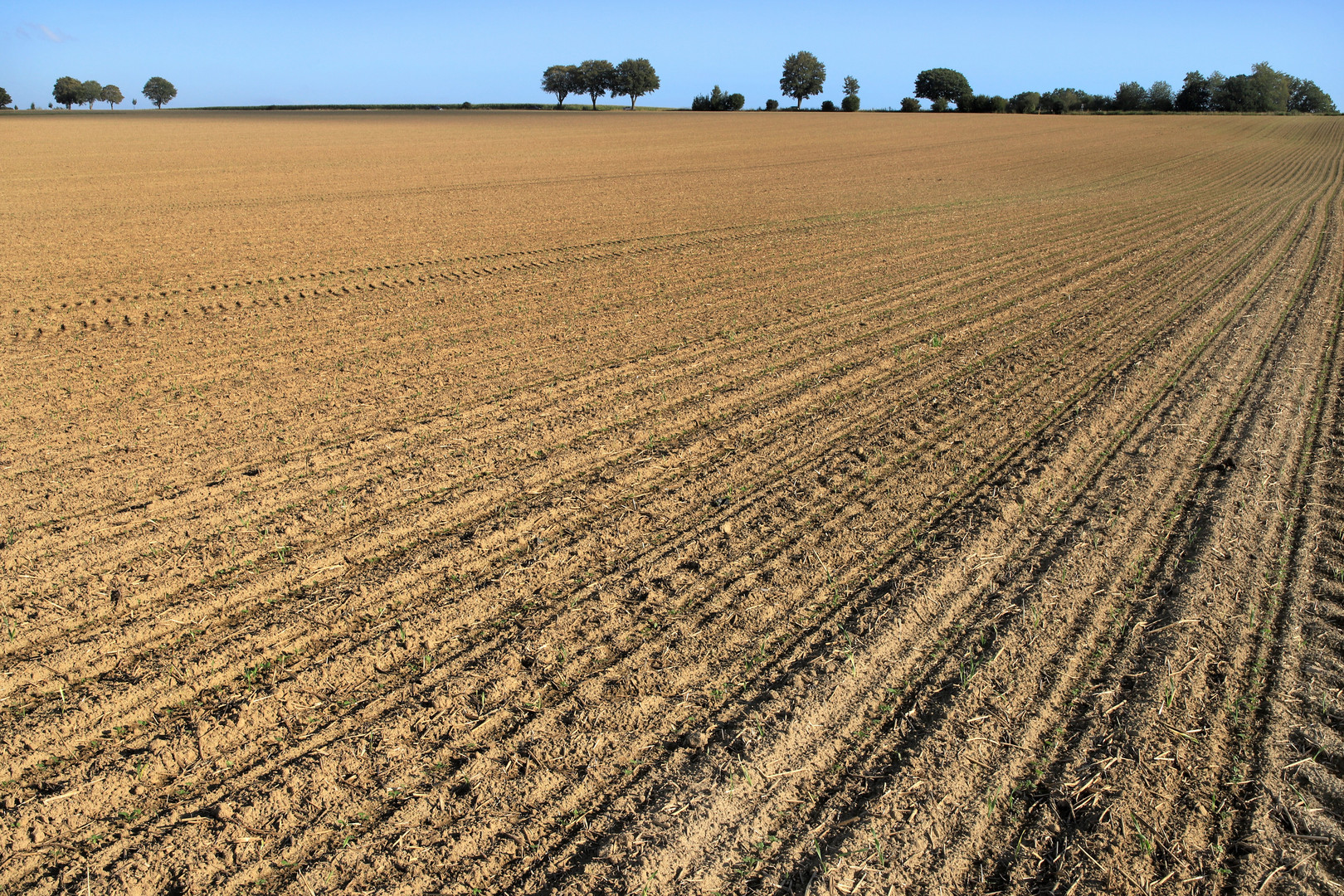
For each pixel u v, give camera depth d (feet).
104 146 140.87
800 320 37.47
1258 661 14.48
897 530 18.94
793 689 13.62
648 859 10.54
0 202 73.26
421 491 20.51
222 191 83.82
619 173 108.27
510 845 10.81
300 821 11.13
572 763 12.16
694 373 29.96
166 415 25.30
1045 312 39.50
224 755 12.24
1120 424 25.57
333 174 101.19
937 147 161.99
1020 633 15.19
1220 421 25.95
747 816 11.27
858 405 26.99
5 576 16.56
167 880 10.27
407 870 10.41
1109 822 11.22
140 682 13.65
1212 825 11.28
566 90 414.00
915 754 12.32
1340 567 17.58
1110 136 199.93
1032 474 21.75
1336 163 138.72
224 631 15.05
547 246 56.54
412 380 28.84
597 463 22.44
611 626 15.33
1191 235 63.87
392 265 49.42
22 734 12.47
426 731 12.73
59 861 10.46
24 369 29.58
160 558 17.28
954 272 48.65
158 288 42.63
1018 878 10.44
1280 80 340.59
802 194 87.92
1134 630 15.29
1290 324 37.70
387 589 16.40
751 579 16.89
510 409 26.07
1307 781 12.00
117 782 11.68
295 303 40.22
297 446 23.11
